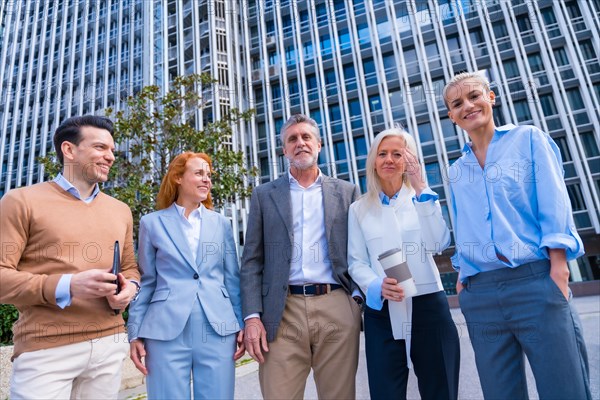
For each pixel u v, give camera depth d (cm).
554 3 2028
